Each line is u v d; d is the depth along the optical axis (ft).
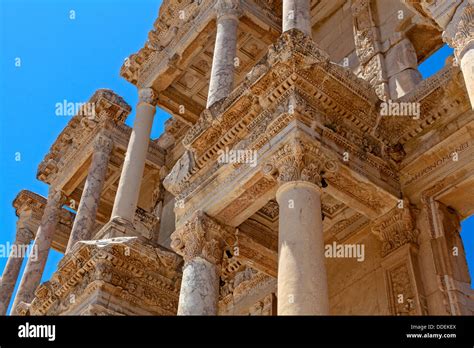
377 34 56.54
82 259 53.21
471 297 38.45
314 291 31.65
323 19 66.13
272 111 40.22
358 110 41.93
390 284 40.81
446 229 40.98
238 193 40.42
